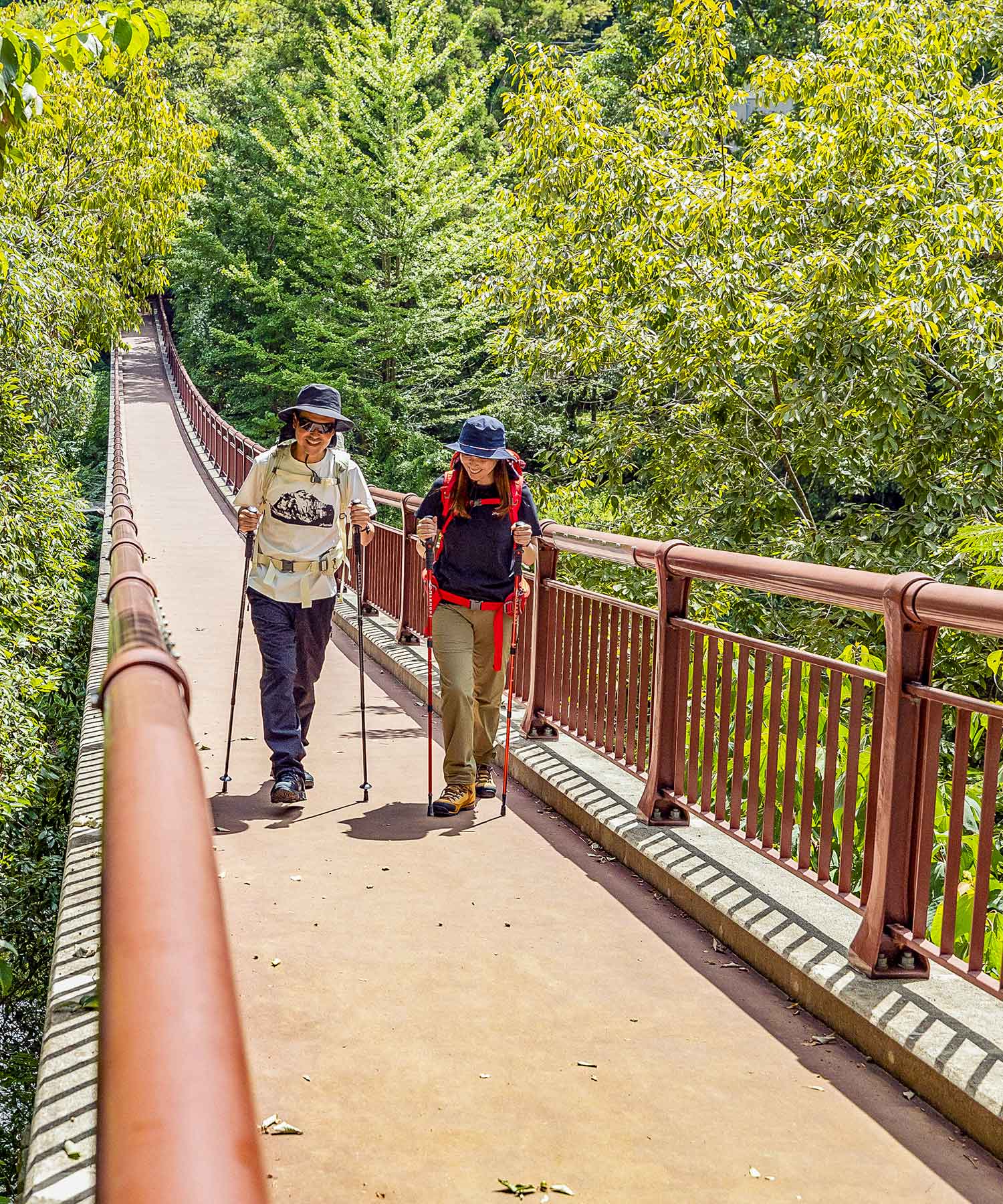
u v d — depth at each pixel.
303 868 5.11
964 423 11.98
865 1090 3.29
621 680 5.95
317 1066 3.37
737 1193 2.78
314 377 37.56
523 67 15.60
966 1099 3.05
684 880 4.62
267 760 7.10
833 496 15.50
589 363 15.67
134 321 22.84
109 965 0.97
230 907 4.64
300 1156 2.90
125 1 6.41
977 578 10.84
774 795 4.44
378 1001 3.82
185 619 12.37
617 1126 3.08
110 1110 0.81
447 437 40.09
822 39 15.42
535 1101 3.20
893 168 12.95
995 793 3.25
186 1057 0.84
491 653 6.10
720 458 14.20
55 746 16.61
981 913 3.27
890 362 11.80
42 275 16.64
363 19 39.16
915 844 3.62
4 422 16.39
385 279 38.59
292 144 42.97
